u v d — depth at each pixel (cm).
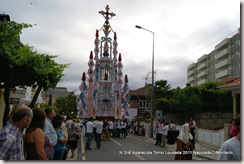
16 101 2027
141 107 5672
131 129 3509
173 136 1975
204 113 3881
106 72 3388
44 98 5853
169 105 4031
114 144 1961
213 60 7531
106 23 3503
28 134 464
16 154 411
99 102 3272
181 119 4022
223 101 3962
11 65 954
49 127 607
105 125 2267
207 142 1995
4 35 903
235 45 6106
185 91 4262
